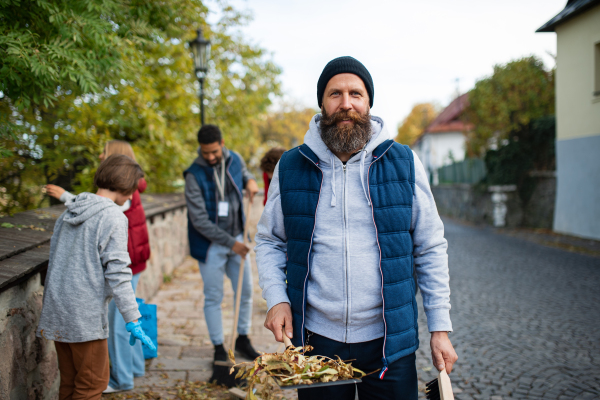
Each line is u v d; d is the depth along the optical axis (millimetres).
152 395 2883
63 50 2727
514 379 3232
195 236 3334
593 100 9578
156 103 8031
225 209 3334
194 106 9266
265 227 1798
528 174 13141
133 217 2953
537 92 13531
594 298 5387
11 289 2064
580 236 10344
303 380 1375
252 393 1462
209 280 3277
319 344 1623
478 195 15922
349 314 1572
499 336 4133
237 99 11094
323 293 1590
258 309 4934
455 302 5312
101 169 2234
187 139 8875
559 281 6297
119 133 6523
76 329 1966
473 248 9555
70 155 4203
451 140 33094
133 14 3736
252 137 12461
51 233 2721
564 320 4582
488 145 15531
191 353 3656
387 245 1566
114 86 3785
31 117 3322
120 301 1980
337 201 1604
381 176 1610
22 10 2682
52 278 1993
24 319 2178
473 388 3105
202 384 3066
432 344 1597
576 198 10414
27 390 2195
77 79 2869
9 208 3432
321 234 1604
